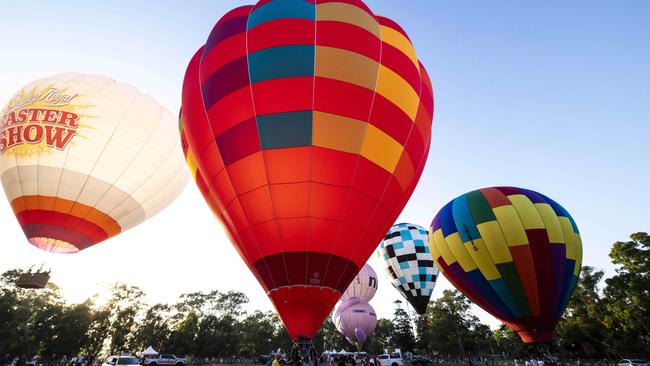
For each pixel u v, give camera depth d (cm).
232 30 1014
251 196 854
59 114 1409
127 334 5159
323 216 830
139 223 1658
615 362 3697
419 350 6631
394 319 6931
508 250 1631
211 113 937
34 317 4400
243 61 936
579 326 3659
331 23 964
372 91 911
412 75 1024
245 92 898
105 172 1441
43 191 1357
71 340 4425
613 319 3192
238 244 916
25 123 1383
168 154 1631
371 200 884
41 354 4375
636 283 2900
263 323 6494
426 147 1090
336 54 913
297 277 818
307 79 880
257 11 1027
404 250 2700
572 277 1631
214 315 6059
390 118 926
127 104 1539
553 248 1619
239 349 6312
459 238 1770
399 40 1065
